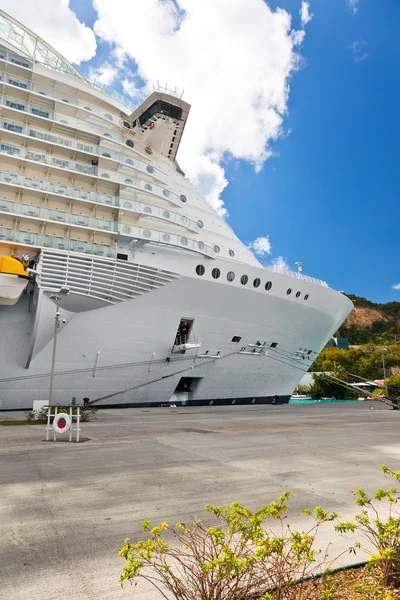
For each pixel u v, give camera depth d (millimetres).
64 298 20562
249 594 2682
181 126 29141
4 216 20641
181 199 28031
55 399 21969
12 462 8023
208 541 4020
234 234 30594
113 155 25109
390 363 87938
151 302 23312
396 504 5316
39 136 23062
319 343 34156
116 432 13055
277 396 32375
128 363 23562
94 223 22359
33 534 4215
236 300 26375
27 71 23906
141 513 4906
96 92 26922
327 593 2602
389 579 3053
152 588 3135
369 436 12945
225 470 7355
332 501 5453
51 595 3006
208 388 27984
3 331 20938
